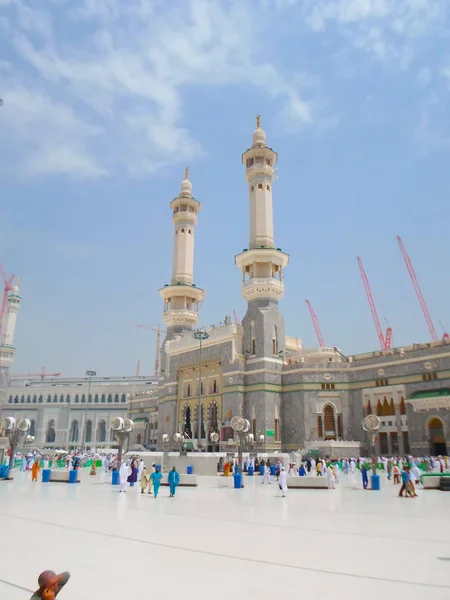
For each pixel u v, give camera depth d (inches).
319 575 351.9
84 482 1336.1
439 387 1990.7
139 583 331.0
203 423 2551.7
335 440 2194.9
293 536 511.5
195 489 1165.1
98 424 4453.7
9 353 4660.4
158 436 2819.9
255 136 2839.6
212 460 1734.7
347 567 374.9
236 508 767.7
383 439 2134.6
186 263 3159.5
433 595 302.8
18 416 4576.8
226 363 2479.1
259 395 2329.0
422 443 1975.9
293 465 1539.1
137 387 4466.0
